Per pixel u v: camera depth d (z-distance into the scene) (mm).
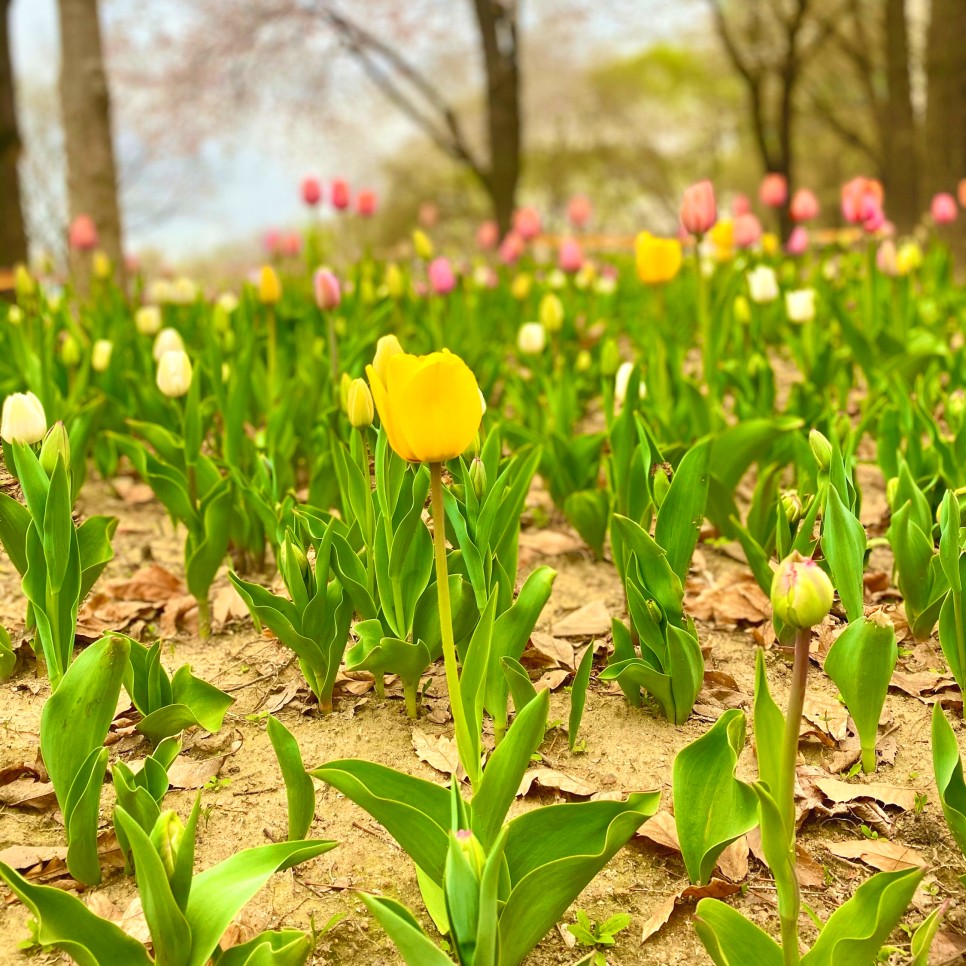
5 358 2000
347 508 1194
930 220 3787
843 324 1896
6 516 1093
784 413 1609
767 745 828
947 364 1798
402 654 1072
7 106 4781
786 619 741
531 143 15641
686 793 917
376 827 1010
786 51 9664
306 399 1681
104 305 2418
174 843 773
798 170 15742
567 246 2656
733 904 933
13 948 890
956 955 883
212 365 1674
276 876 958
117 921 900
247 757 1099
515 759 839
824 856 981
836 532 1050
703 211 1754
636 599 1092
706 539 1534
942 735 878
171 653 1276
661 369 1648
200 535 1344
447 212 13727
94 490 1781
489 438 1137
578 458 1506
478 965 726
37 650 1212
